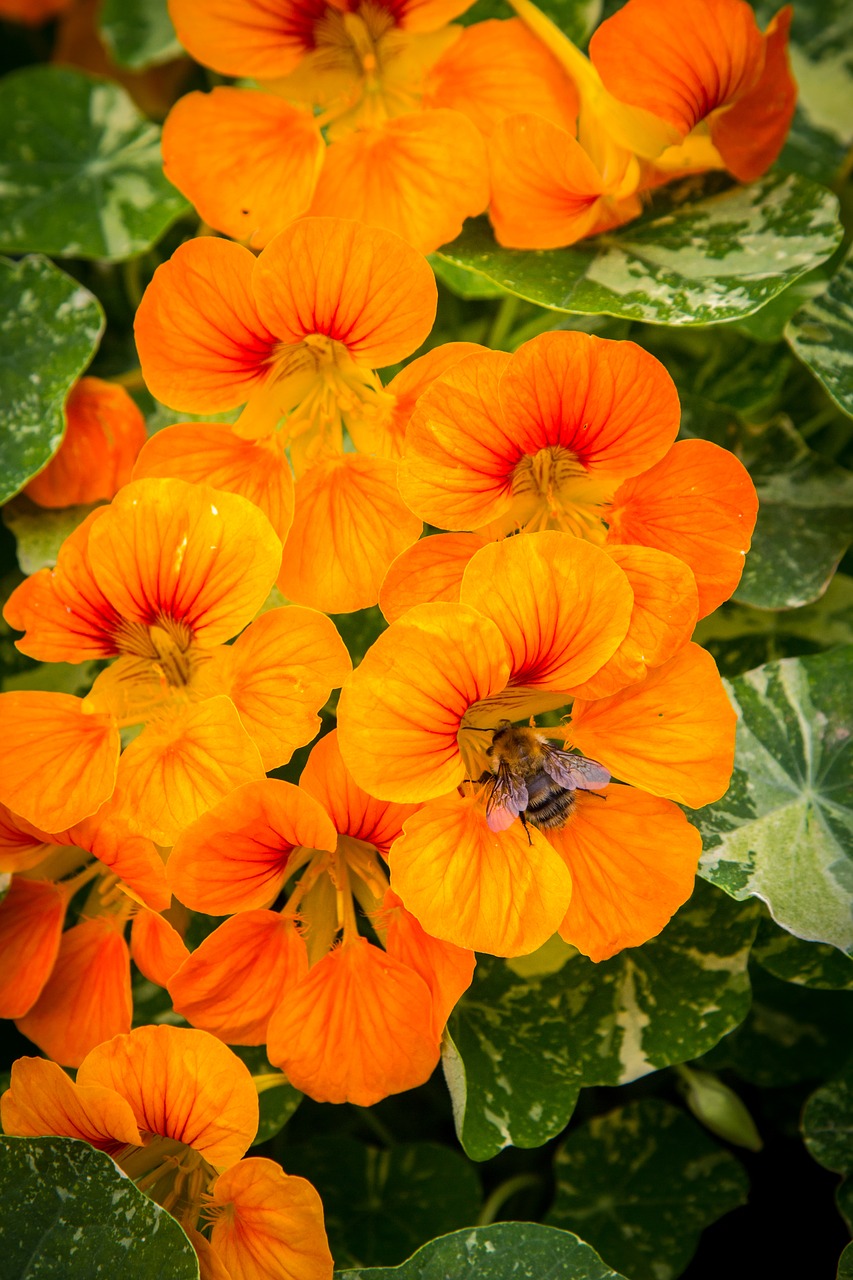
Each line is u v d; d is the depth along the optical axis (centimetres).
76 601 32
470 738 34
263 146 34
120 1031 33
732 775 33
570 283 34
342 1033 32
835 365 33
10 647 36
